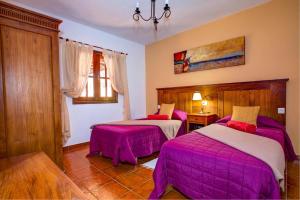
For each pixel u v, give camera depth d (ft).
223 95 10.83
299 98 8.45
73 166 8.23
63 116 10.48
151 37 14.32
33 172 3.96
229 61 10.70
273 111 8.97
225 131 7.34
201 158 4.91
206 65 11.80
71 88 10.77
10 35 5.51
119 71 13.85
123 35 13.75
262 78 9.57
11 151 5.56
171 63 14.11
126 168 7.97
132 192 5.97
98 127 9.51
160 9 9.75
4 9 5.37
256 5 9.61
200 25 12.10
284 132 7.97
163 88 14.37
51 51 6.48
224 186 4.41
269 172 3.93
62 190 3.21
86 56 11.68
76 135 11.43
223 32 11.00
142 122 10.56
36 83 6.11
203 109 11.73
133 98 15.30
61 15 10.39
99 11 9.95
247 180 4.05
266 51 9.39
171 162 5.64
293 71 8.61
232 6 9.66
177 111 12.34
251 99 9.69
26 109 5.88
